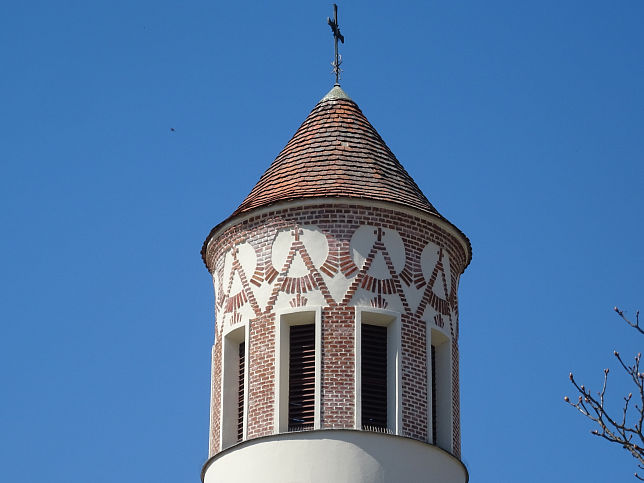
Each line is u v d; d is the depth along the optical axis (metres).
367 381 69.69
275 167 77.19
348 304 70.38
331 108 79.62
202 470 71.19
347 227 72.12
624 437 42.12
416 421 69.06
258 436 68.38
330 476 66.19
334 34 83.00
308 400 69.12
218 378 72.94
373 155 76.56
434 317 72.44
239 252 74.06
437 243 74.44
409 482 66.88
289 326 71.12
